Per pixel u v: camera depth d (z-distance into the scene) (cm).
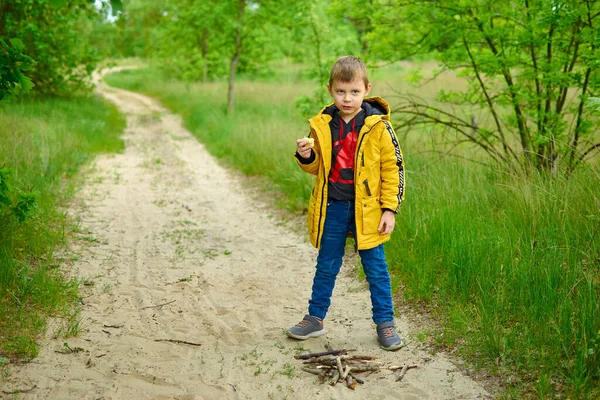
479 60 667
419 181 642
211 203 816
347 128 340
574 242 419
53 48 1852
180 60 3200
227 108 1955
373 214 340
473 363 325
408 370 326
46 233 537
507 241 443
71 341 357
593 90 612
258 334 381
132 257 551
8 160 759
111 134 1547
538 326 337
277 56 2500
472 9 686
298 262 550
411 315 400
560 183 507
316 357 342
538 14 601
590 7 587
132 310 420
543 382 287
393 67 2638
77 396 296
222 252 582
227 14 1984
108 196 817
